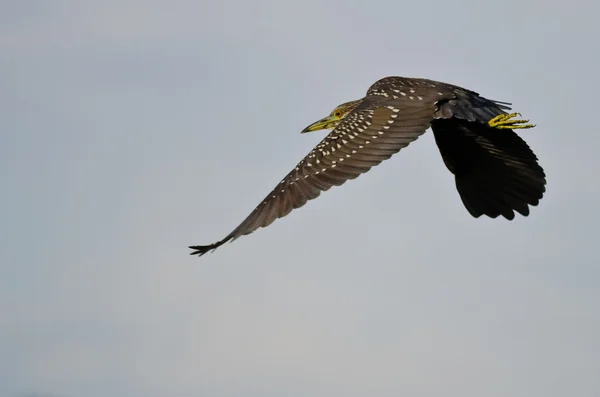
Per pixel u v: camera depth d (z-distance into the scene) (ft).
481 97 48.29
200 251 38.22
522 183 50.60
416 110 44.27
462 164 51.55
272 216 39.70
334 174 41.06
